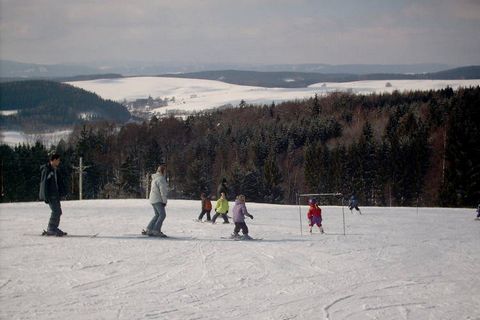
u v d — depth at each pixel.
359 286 10.61
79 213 29.23
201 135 127.00
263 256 13.98
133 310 8.30
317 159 90.69
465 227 27.08
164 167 17.22
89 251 13.42
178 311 8.34
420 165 84.06
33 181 86.62
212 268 11.98
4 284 9.75
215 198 97.69
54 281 10.11
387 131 99.56
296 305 8.98
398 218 32.81
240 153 108.19
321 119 117.44
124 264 11.98
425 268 13.02
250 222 27.28
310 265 12.90
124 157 106.69
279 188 91.31
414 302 9.42
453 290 10.49
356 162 86.88
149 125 130.00
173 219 26.42
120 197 91.56
